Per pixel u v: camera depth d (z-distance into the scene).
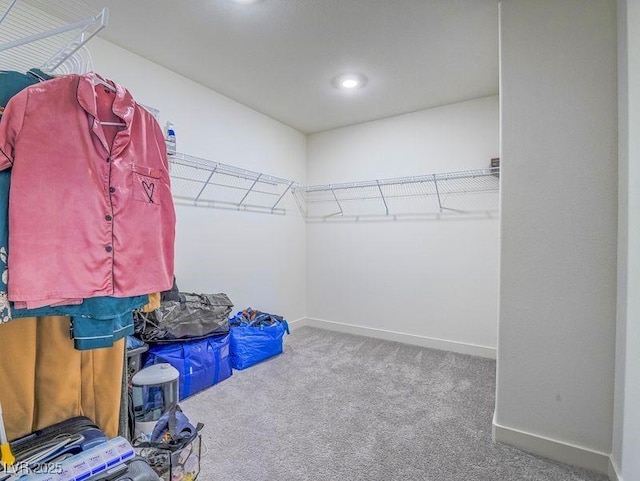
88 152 0.97
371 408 2.02
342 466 1.51
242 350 2.58
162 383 1.68
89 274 0.96
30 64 1.67
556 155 1.55
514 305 1.65
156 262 1.15
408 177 3.21
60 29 0.97
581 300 1.52
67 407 1.14
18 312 0.87
